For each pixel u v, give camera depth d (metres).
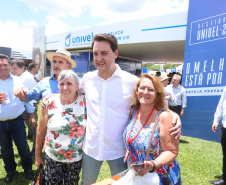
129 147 1.39
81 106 1.68
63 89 1.53
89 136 1.62
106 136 1.56
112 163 1.63
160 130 1.25
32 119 3.00
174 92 4.72
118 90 1.56
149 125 1.33
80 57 9.62
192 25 5.15
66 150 1.62
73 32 8.69
